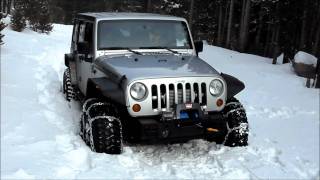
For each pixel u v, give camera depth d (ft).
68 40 76.23
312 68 51.60
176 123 18.24
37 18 85.40
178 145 21.35
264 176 17.70
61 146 19.54
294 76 51.21
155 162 18.94
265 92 39.06
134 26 22.65
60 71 41.93
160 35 22.93
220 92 19.27
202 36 133.08
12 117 22.45
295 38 104.78
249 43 120.16
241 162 19.08
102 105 19.36
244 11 105.91
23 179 15.34
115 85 18.57
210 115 19.17
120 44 22.18
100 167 17.24
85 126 20.08
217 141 21.59
